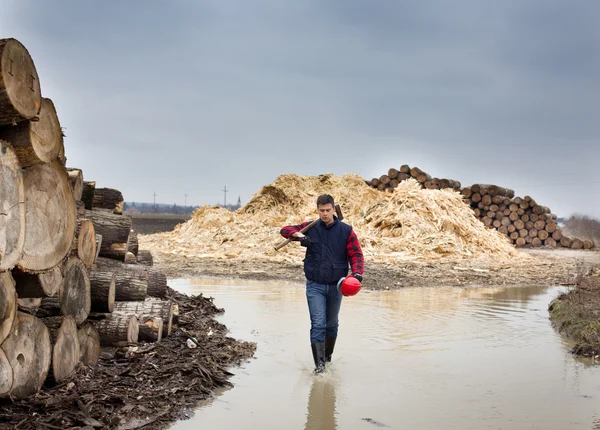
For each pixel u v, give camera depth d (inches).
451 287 486.0
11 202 145.0
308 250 225.9
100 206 291.9
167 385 187.6
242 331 288.4
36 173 162.2
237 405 179.5
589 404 182.4
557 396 190.2
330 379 208.2
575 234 1397.6
